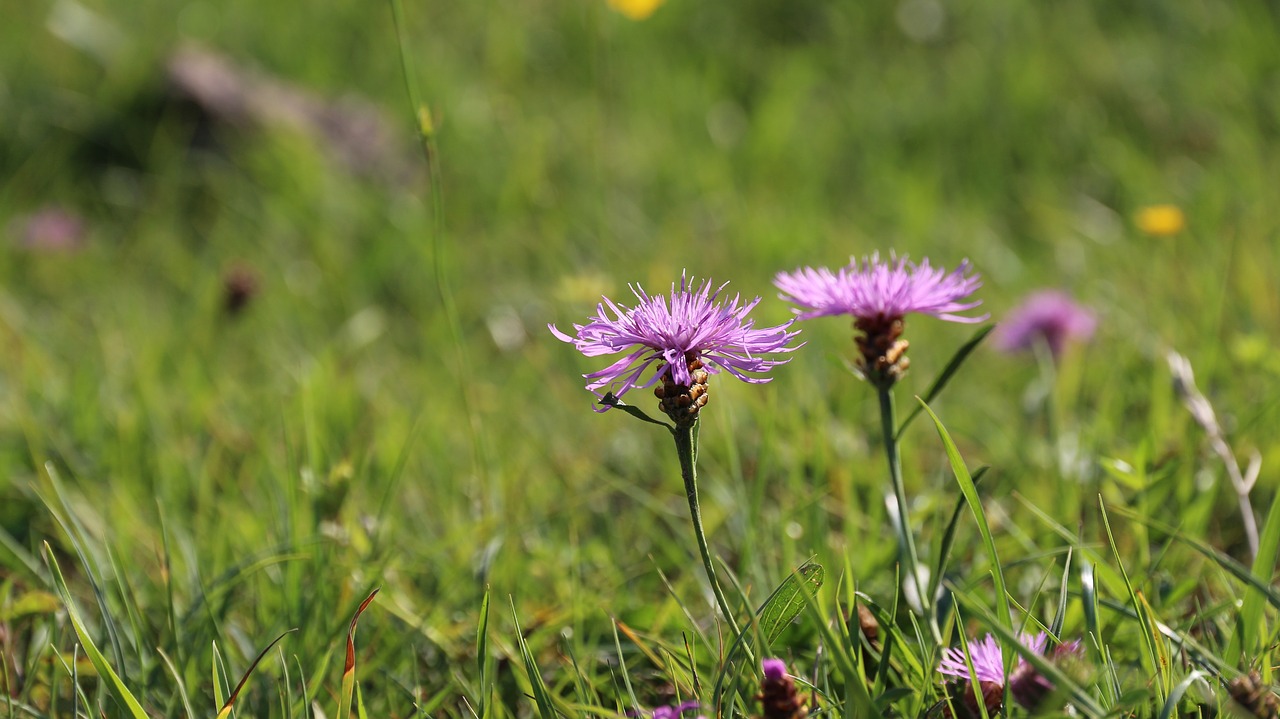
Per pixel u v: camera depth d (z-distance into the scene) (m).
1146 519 2.67
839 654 1.85
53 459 4.16
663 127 8.51
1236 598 2.55
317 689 2.44
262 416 4.45
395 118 8.88
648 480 4.09
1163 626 2.20
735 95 9.28
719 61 9.64
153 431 4.34
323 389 4.46
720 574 3.10
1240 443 3.58
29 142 8.10
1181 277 5.26
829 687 2.35
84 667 2.69
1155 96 8.35
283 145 7.92
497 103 8.86
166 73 8.34
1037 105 8.33
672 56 9.70
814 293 2.32
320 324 5.90
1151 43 9.18
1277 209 6.07
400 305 6.23
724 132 8.63
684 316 2.02
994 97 8.49
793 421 3.87
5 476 3.94
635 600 3.09
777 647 2.53
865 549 3.07
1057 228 6.72
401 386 5.09
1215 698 2.01
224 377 5.04
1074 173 7.68
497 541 3.11
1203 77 8.41
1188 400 3.24
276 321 5.82
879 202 7.34
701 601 3.14
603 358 5.07
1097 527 3.17
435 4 10.32
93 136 8.20
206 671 2.70
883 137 8.30
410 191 8.05
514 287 6.24
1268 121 7.71
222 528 3.33
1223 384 4.19
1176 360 3.33
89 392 4.54
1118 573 2.66
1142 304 5.10
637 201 7.46
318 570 2.90
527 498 3.85
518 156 7.88
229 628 2.85
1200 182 6.77
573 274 6.12
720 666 2.25
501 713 2.47
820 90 9.27
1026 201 7.19
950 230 6.61
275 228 7.10
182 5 9.93
